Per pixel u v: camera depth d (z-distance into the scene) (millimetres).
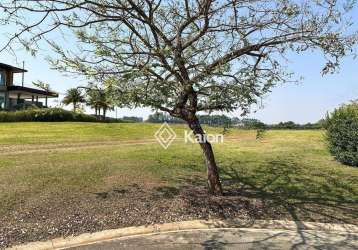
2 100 39281
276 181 9445
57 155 11828
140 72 6676
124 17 7227
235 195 8148
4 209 6824
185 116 7828
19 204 7078
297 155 12750
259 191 8570
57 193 7723
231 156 12375
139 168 10039
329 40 6969
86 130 22172
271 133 20812
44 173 9141
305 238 6246
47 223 6395
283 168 10742
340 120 11695
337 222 6930
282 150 13875
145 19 7270
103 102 7172
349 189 8906
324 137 13375
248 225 6738
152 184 8672
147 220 6730
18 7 6398
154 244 5891
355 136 11023
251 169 10586
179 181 9023
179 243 5945
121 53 6988
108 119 35406
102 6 6871
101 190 8078
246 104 7332
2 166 9781
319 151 13602
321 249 5836
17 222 6383
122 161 10875
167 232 6391
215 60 7336
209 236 6250
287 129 24062
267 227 6695
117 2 7129
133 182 8750
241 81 7102
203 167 10555
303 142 16516
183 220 6812
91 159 11148
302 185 9141
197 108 7664
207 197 7848
